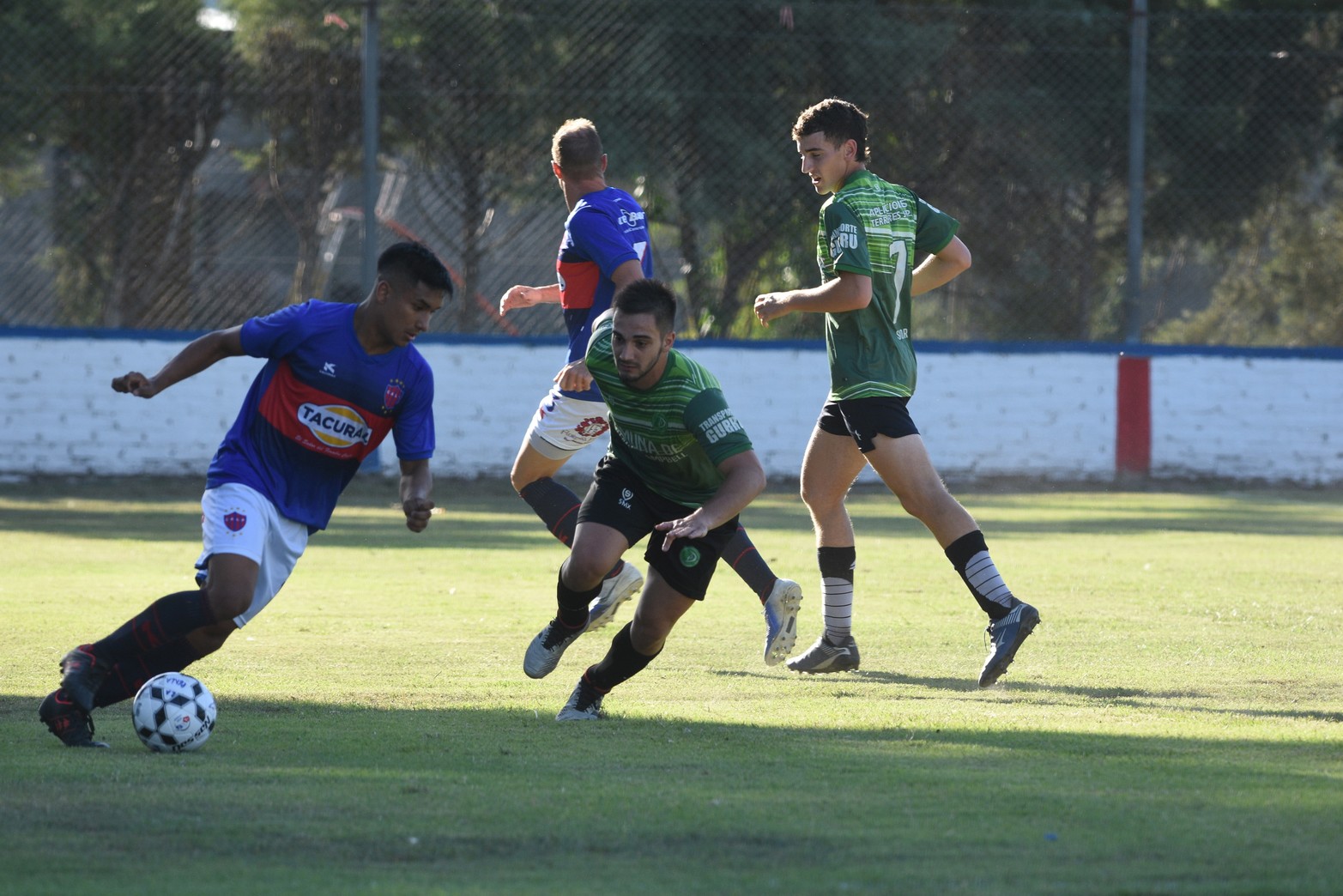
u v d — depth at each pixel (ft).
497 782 42.86
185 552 115.44
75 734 48.39
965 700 58.75
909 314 65.82
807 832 37.14
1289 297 202.08
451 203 184.34
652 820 38.34
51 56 176.65
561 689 61.31
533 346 184.14
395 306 49.44
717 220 184.75
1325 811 39.24
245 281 182.60
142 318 180.75
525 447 75.51
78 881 32.71
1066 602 89.71
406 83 181.27
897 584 98.58
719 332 187.62
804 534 134.31
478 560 111.86
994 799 40.63
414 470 52.06
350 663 67.41
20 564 107.14
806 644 77.00
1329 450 194.29
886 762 45.75
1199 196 197.88
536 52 181.47
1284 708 56.49
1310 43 197.98
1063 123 190.70
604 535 53.78
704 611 86.38
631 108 182.09
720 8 182.29
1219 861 34.37
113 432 177.99
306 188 182.70
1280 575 103.76
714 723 53.06
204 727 47.55
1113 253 194.18
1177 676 64.59
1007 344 191.01
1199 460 193.26
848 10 184.75
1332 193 200.64
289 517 51.19
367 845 35.83
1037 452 191.83
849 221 63.00
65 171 179.22
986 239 191.93
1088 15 189.16
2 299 180.14
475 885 32.48
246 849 35.47
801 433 187.52
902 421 63.87
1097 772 44.32
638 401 51.19
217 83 180.04
